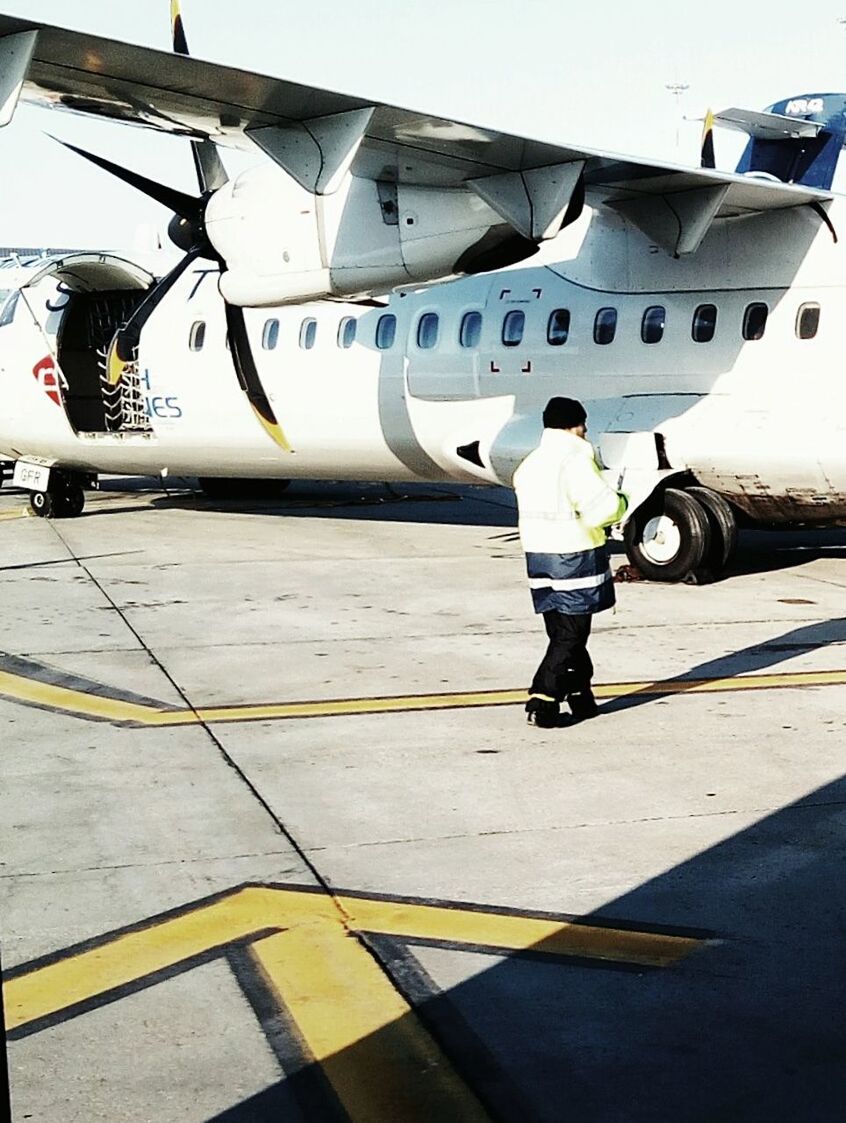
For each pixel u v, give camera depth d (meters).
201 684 8.62
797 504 12.11
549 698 7.36
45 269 16.42
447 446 14.15
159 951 4.67
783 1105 3.65
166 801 6.30
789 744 7.09
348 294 11.88
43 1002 4.31
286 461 15.97
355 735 7.38
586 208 13.02
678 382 12.34
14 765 6.91
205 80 8.76
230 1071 3.88
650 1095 3.71
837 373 11.45
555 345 13.09
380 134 9.95
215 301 15.95
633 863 5.43
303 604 11.41
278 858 5.54
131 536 16.06
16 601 11.66
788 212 11.77
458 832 5.81
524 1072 3.84
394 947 4.67
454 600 11.55
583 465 7.15
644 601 11.48
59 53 8.29
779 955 4.58
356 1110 3.66
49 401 17.08
